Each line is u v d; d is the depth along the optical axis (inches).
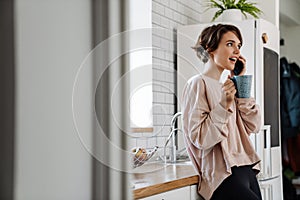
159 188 67.5
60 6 12.6
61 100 12.9
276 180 120.2
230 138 87.0
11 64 11.6
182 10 129.1
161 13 117.3
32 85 12.0
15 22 11.7
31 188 11.9
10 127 11.6
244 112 92.4
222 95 81.9
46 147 12.4
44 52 12.3
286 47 206.2
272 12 134.3
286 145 183.2
